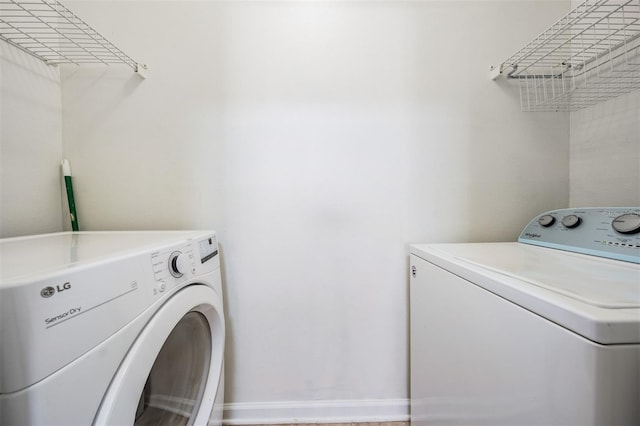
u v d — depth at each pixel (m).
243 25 1.04
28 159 0.90
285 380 1.09
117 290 0.46
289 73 1.05
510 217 1.10
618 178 0.91
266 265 1.08
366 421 1.08
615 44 0.87
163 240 0.71
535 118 1.09
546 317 0.42
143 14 1.02
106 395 0.43
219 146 1.06
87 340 0.39
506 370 0.50
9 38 0.83
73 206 0.98
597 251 0.70
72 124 1.02
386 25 1.06
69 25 0.98
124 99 1.03
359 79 1.06
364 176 1.08
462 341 0.66
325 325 1.09
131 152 1.04
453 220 1.09
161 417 0.67
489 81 1.08
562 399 0.39
